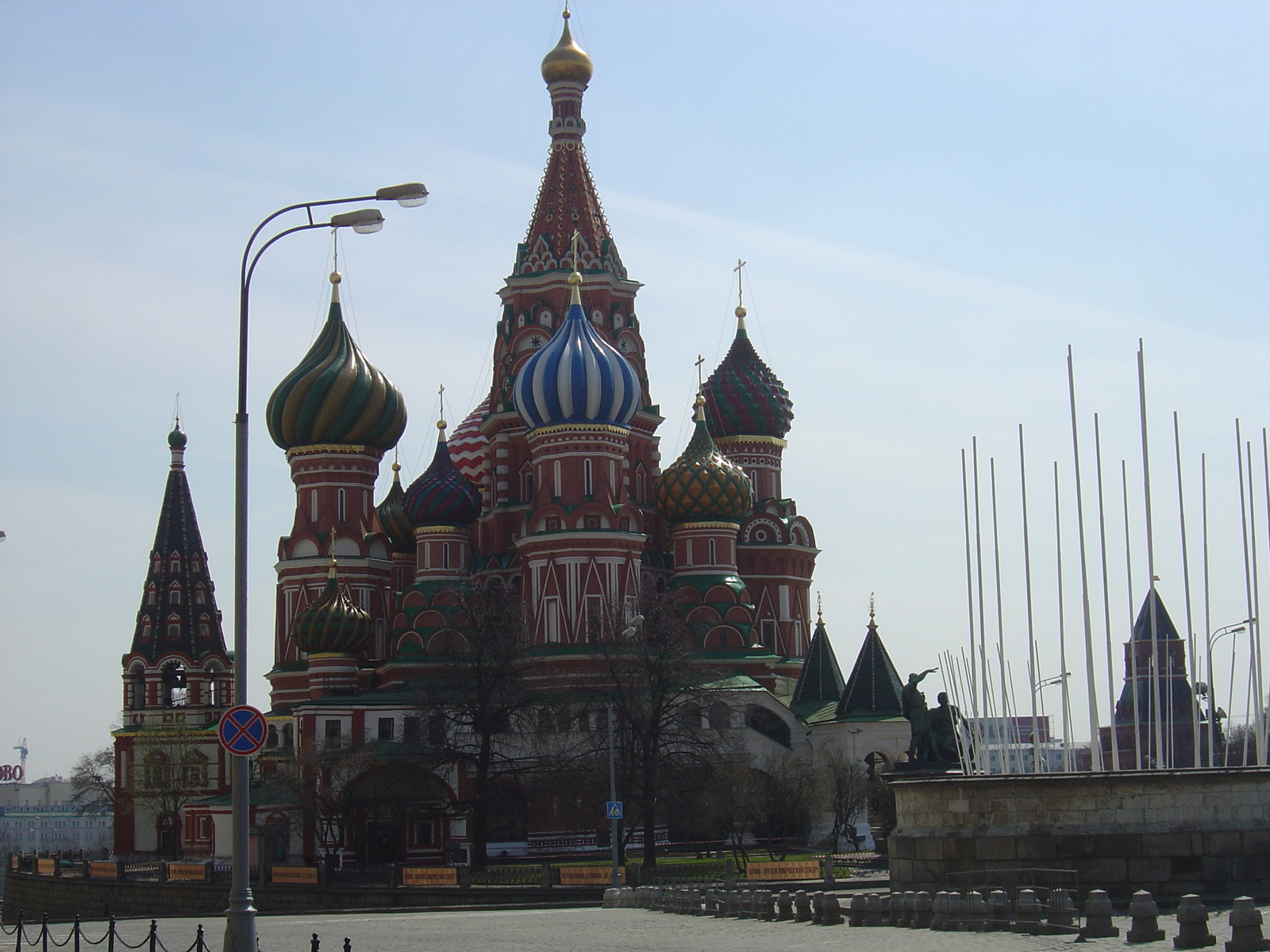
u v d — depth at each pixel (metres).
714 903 60.50
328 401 142.88
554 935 51.88
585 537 132.38
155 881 116.12
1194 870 52.25
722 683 132.88
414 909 84.94
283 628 143.12
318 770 118.50
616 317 150.88
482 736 115.75
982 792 54.69
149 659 160.12
